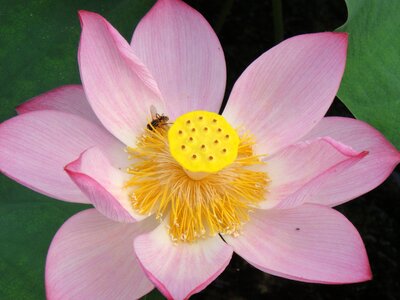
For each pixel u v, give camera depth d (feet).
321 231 0.79
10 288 0.85
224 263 0.73
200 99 0.92
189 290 0.70
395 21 0.93
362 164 0.85
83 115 0.90
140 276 0.77
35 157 0.79
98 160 0.78
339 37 0.84
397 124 0.91
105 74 0.85
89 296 0.75
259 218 0.84
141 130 0.88
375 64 0.92
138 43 0.90
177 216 0.83
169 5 0.89
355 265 0.75
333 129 0.88
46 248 0.88
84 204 0.91
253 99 0.90
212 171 0.82
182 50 0.91
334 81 0.85
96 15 0.80
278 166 0.86
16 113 0.92
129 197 0.83
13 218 0.89
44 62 0.96
